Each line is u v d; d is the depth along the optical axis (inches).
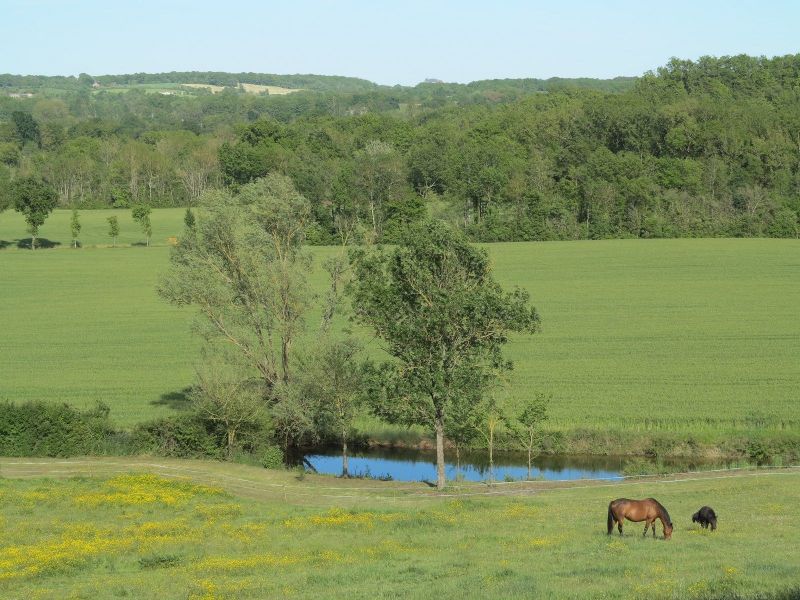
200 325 2699.3
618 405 2787.9
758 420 2564.0
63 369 3558.1
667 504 1657.2
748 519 1471.5
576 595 912.3
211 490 1857.8
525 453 2481.5
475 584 1002.1
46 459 2230.6
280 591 1039.6
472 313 2011.6
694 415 2642.7
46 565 1210.6
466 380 2033.7
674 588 922.7
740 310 4512.8
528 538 1346.0
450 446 2566.4
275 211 2719.0
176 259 2763.3
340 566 1193.4
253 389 2482.8
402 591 991.0
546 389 3034.0
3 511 1616.6
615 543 1242.0
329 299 2701.8
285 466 2319.1
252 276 2647.6
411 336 2058.3
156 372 3496.6
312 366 2402.8
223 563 1208.2
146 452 2348.7
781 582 941.2
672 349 3686.0
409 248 2108.8
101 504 1679.4
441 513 1620.3
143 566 1232.8
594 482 2017.7
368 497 1895.9
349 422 2374.5
